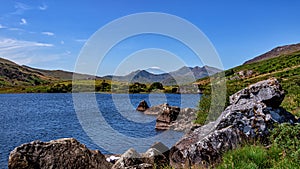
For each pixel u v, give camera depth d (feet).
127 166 33.88
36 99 309.63
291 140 28.76
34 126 119.44
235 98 42.39
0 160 68.33
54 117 148.56
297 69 387.34
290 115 39.86
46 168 34.83
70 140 37.96
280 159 26.91
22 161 34.24
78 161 35.99
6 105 240.53
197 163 31.37
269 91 40.06
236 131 33.06
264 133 33.78
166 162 36.35
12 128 115.55
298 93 73.67
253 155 27.25
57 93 398.83
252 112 35.70
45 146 36.11
